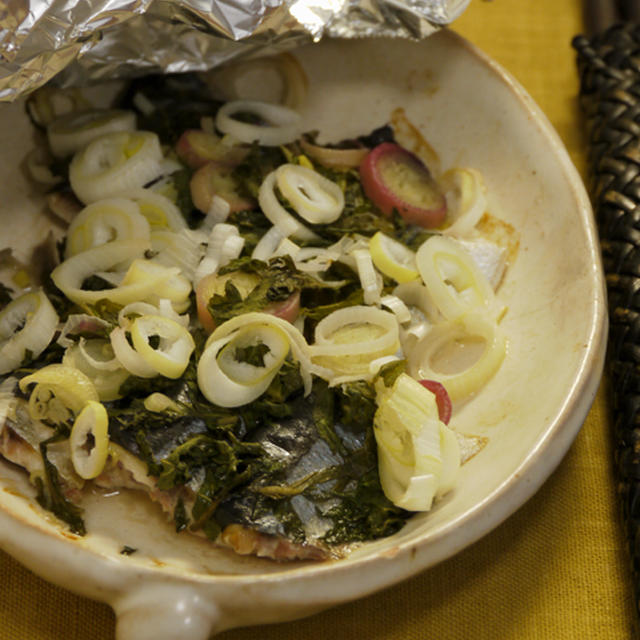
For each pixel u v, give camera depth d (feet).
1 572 1.67
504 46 2.13
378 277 1.79
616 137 1.91
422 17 1.83
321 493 1.65
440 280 1.78
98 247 1.80
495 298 1.81
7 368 1.73
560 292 1.76
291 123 1.94
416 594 1.67
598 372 1.67
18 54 1.70
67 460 1.67
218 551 1.63
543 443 1.61
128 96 1.93
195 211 1.88
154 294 1.76
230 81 1.95
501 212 1.86
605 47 2.01
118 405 1.69
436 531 1.56
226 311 1.73
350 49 1.94
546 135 1.83
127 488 1.68
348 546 1.62
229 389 1.66
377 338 1.73
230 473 1.64
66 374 1.67
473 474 1.65
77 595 1.63
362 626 1.65
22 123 1.86
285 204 1.85
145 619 1.52
